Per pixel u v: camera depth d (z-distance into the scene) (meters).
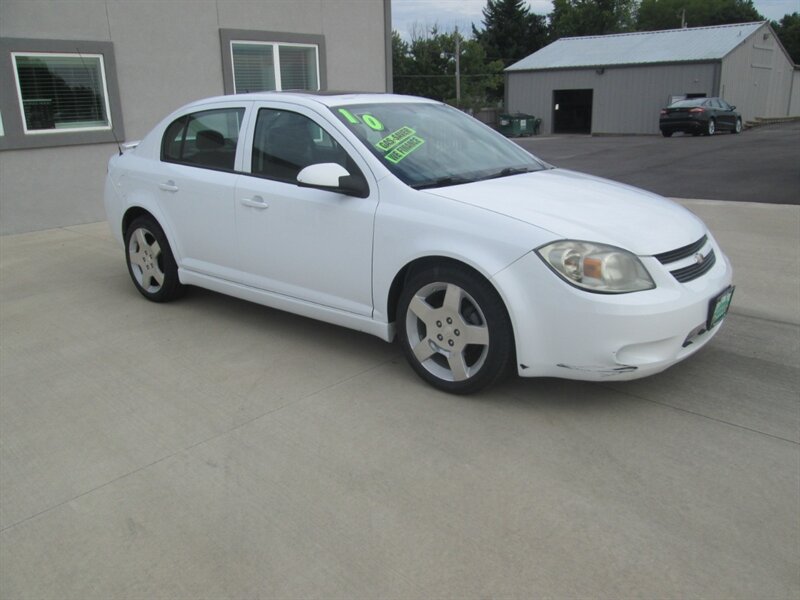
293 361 4.28
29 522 2.75
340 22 11.09
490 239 3.39
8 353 4.52
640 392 3.73
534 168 4.53
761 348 4.32
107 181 5.75
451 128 4.60
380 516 2.73
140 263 5.56
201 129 4.93
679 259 3.45
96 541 2.63
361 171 3.93
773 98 38.47
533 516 2.70
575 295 3.20
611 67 33.66
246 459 3.17
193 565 2.48
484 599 2.29
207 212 4.79
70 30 8.34
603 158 18.38
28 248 7.62
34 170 8.41
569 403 3.62
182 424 3.51
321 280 4.19
